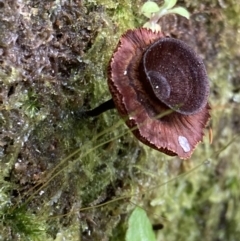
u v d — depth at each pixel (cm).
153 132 12
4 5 12
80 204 15
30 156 13
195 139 13
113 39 14
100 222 16
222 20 18
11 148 12
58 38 13
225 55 18
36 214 13
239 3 18
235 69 19
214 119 19
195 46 18
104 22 14
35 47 12
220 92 19
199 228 20
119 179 16
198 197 20
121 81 12
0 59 12
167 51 13
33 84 13
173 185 19
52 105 13
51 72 13
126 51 12
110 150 15
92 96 14
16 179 13
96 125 14
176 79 14
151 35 13
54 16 13
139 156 16
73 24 13
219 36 18
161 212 19
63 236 14
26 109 13
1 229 12
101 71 14
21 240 13
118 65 12
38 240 13
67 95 14
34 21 12
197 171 19
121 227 16
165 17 17
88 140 14
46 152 13
